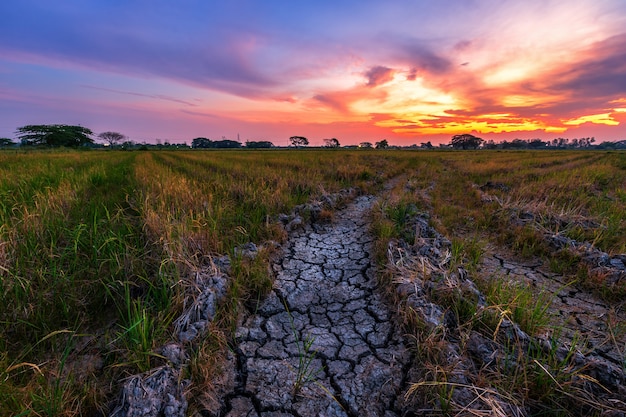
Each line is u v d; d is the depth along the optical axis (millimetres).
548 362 2305
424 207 7945
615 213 6555
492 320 2729
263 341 2936
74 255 3525
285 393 2342
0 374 1983
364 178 13359
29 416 1861
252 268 3883
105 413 2012
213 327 2750
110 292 3127
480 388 2062
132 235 4246
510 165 19969
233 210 6332
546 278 4215
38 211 4539
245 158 23422
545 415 2045
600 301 3613
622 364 2447
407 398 2209
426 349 2508
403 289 3346
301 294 3791
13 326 2609
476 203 8758
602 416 1957
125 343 2404
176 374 2180
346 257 4914
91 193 7488
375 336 2988
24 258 3305
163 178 8547
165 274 3184
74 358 2498
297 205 7391
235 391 2363
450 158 32688
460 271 3707
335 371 2562
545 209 6379
